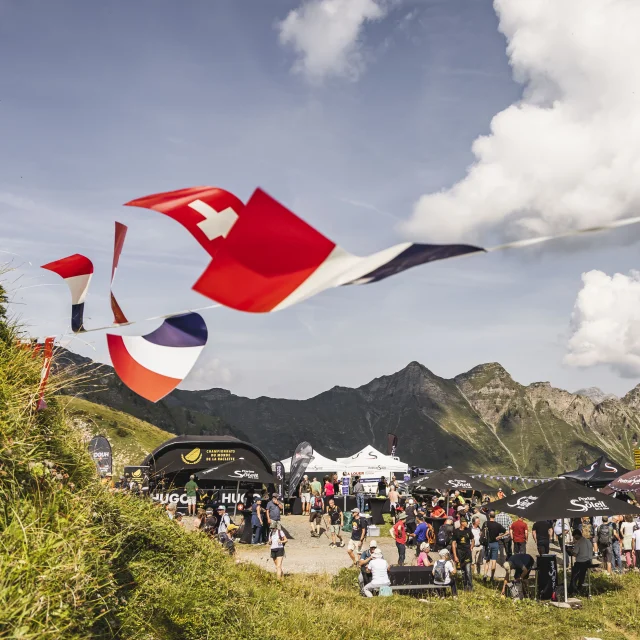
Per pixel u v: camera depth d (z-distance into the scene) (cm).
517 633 1355
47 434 635
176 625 690
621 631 1427
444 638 1265
